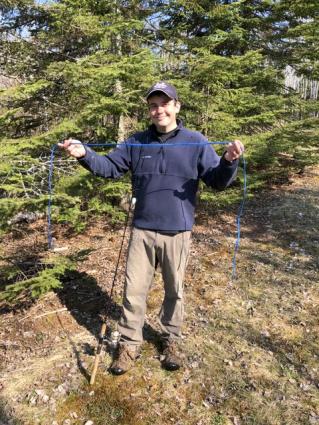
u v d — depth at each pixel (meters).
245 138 6.30
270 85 7.75
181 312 3.25
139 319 3.22
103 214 6.75
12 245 5.73
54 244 5.82
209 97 6.04
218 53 7.65
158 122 2.84
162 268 3.08
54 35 5.59
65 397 3.07
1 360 3.47
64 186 4.48
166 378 3.24
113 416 2.91
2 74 5.77
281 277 4.85
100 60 5.44
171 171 2.87
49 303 4.27
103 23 5.69
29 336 3.76
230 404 3.02
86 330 3.84
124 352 3.26
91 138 6.00
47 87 5.52
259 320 4.00
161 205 2.89
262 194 8.16
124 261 5.30
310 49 7.41
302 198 7.83
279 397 3.08
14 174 3.95
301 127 7.39
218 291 4.54
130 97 5.29
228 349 3.59
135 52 6.00
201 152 2.84
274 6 7.06
